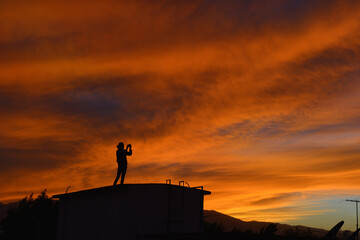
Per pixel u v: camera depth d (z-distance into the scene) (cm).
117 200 1964
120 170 2008
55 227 3812
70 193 2289
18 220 3853
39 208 3894
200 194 2147
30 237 3844
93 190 2102
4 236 3847
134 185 1927
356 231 1030
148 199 1945
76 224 2234
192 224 2073
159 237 1480
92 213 2125
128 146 2058
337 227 1040
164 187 1994
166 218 1962
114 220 1956
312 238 1227
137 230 1881
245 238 1263
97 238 2050
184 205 2058
